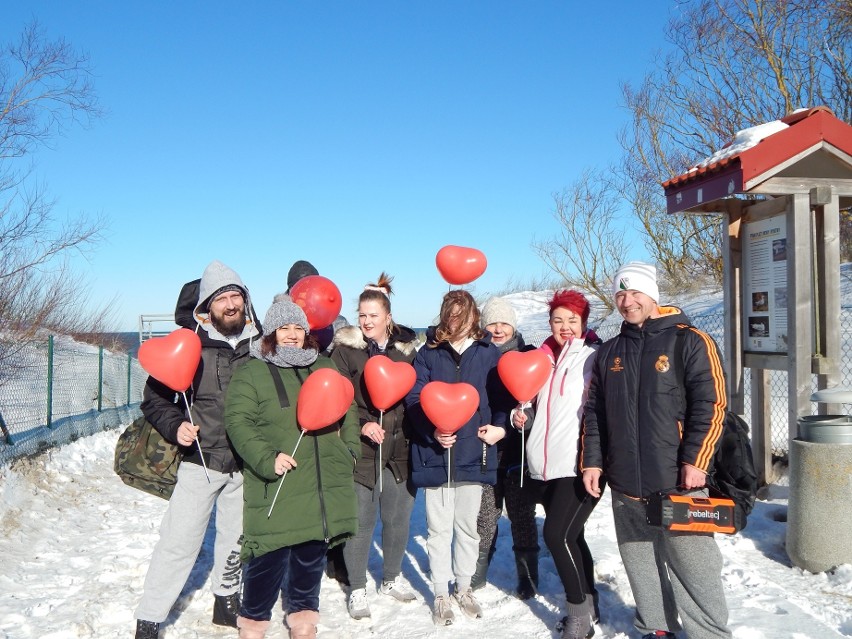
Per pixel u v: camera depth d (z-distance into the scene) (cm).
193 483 378
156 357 360
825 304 555
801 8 1391
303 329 373
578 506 367
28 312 1516
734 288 654
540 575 479
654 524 319
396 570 453
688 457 320
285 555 355
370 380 413
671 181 641
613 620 398
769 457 647
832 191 549
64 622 417
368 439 433
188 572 380
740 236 652
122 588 484
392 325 467
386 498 445
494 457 421
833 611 400
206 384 382
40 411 1079
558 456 374
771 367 610
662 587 360
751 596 422
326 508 356
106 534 648
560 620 405
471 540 420
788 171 546
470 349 429
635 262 356
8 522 625
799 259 547
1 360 1256
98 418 1205
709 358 326
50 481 800
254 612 352
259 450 343
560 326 402
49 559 564
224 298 391
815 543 457
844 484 453
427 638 394
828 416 484
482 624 411
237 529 401
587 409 362
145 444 385
